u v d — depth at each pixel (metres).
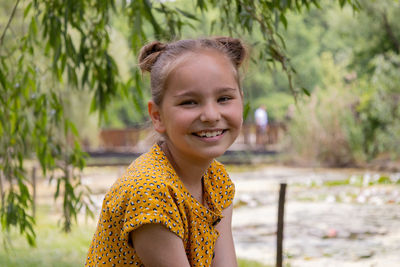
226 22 3.31
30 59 4.14
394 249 5.95
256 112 21.27
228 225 1.78
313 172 14.55
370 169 14.55
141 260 1.46
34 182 7.69
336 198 9.82
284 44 3.20
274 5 3.28
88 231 6.59
